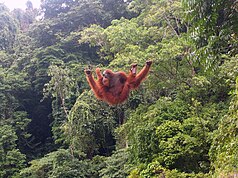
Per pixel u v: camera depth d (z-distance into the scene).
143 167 13.55
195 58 5.86
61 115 25.11
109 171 17.36
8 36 35.97
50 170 19.91
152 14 21.45
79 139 21.33
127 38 19.88
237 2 5.10
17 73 30.41
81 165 19.62
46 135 29.80
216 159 10.27
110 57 23.55
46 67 29.53
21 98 29.72
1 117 26.30
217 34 5.40
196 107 14.86
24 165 22.44
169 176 11.85
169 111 15.08
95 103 21.97
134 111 18.55
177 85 17.28
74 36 30.33
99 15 32.12
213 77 15.91
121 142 20.34
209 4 5.16
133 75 5.54
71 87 24.59
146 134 14.31
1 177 21.11
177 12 19.64
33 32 33.62
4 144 22.84
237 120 9.00
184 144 12.98
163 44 17.11
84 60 29.39
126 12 31.84
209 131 13.52
